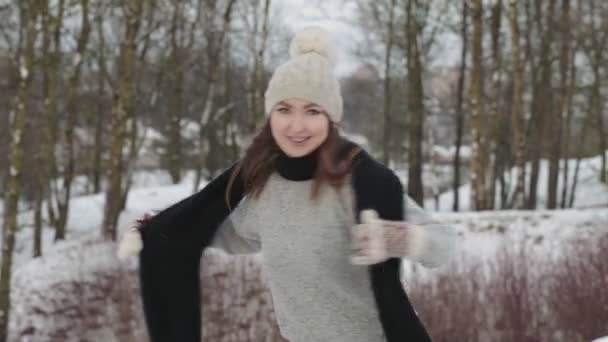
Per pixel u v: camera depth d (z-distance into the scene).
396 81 21.70
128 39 12.49
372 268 1.65
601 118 19.86
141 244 1.95
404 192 1.76
